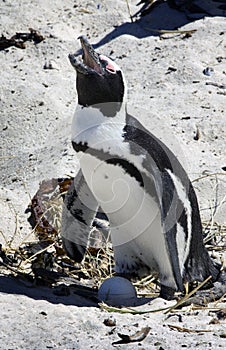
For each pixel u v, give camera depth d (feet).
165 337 30.04
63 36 67.77
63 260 40.75
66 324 30.91
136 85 59.36
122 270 37.96
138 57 63.67
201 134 52.80
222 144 52.31
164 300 35.83
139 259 37.60
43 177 48.65
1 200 46.24
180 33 66.80
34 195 47.11
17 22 69.62
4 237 41.47
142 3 74.02
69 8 72.95
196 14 69.92
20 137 54.03
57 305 32.96
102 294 35.53
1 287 35.19
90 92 34.04
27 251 40.70
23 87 57.93
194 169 49.19
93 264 40.50
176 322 32.32
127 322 31.81
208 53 63.67
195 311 34.24
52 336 29.84
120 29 69.05
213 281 37.47
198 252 36.99
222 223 45.68
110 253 41.73
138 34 67.92
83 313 32.32
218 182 48.19
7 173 50.52
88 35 68.74
